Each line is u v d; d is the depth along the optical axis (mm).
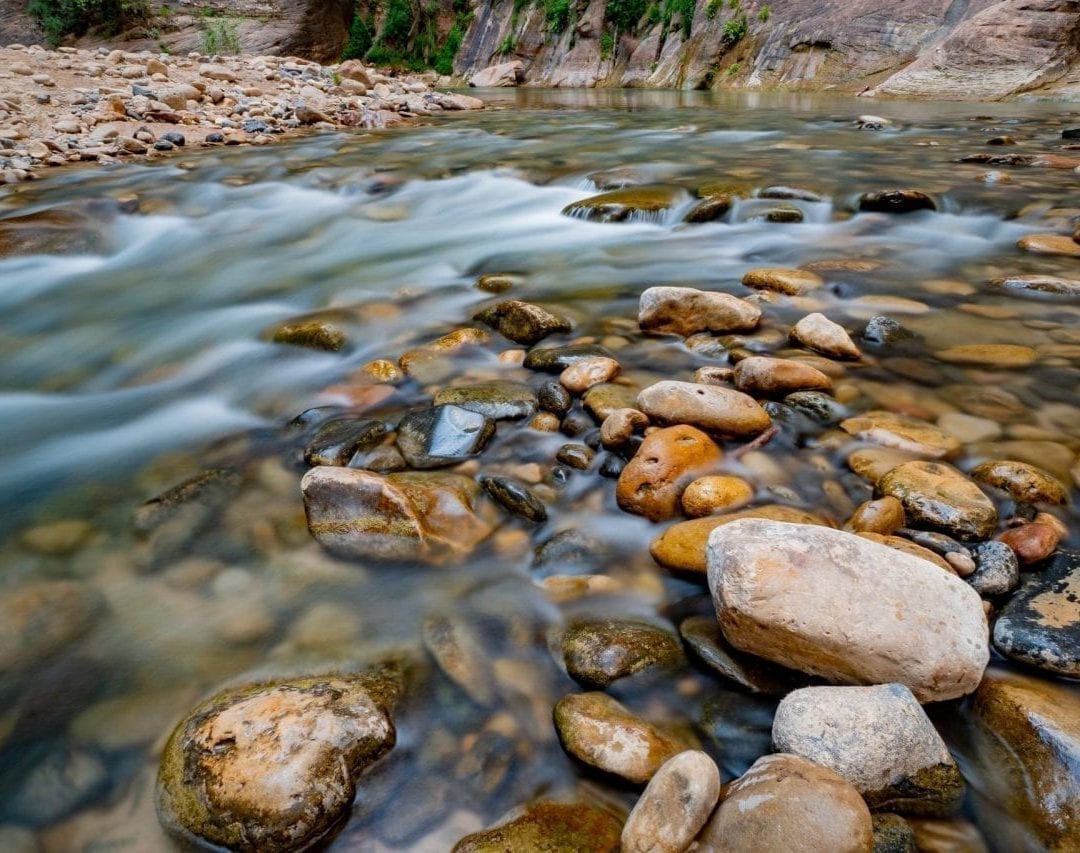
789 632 1756
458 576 2293
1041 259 4895
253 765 1579
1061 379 3234
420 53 33250
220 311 4945
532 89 27594
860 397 3133
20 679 1982
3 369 4207
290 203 7781
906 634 1701
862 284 4559
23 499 2842
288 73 20172
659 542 2303
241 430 3316
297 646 2057
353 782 1625
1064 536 2229
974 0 18125
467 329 4094
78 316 4977
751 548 1880
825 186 6695
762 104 17234
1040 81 15711
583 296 4664
